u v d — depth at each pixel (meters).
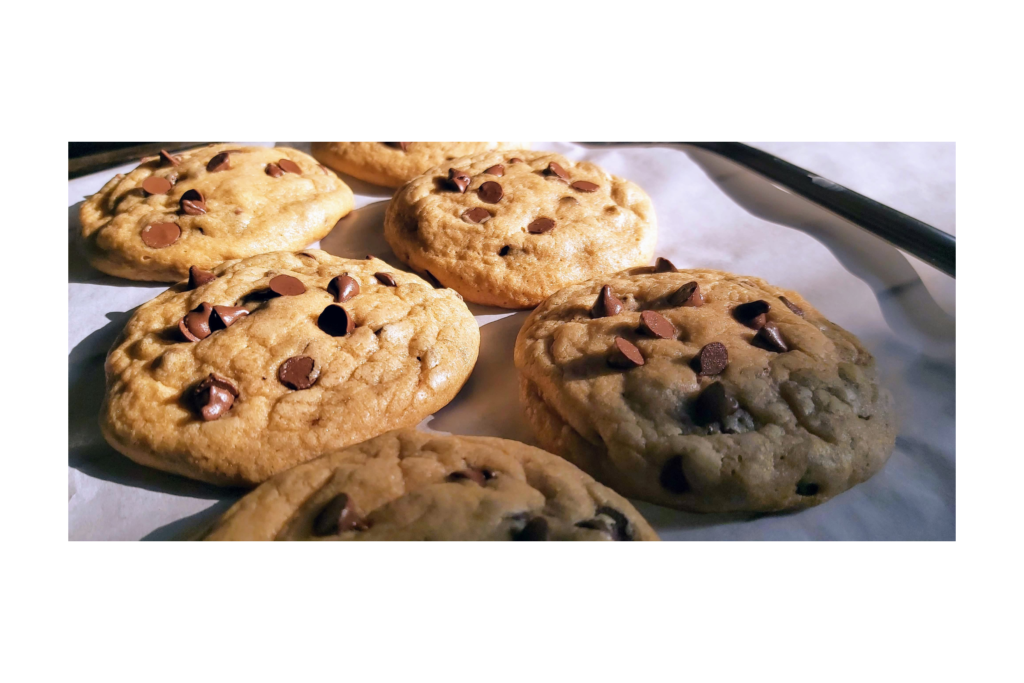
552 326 0.25
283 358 0.23
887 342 0.26
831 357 0.23
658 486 0.22
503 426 0.24
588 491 0.20
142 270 0.28
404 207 0.30
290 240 0.29
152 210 0.29
